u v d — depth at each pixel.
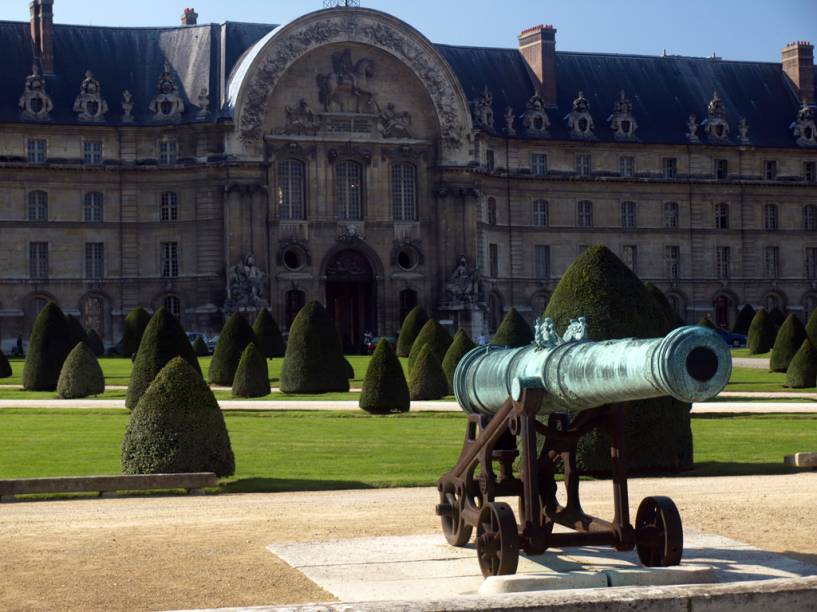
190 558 27.97
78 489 37.97
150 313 129.00
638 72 151.50
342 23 129.38
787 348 95.81
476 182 134.38
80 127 128.00
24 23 132.62
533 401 25.39
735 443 51.44
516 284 141.12
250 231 126.94
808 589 21.80
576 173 144.00
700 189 148.12
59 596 24.59
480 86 143.00
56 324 83.44
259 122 127.44
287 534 30.94
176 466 40.31
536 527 25.80
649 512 26.64
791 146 151.38
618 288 44.19
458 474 28.72
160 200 129.62
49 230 127.62
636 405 42.94
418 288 133.25
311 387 79.31
